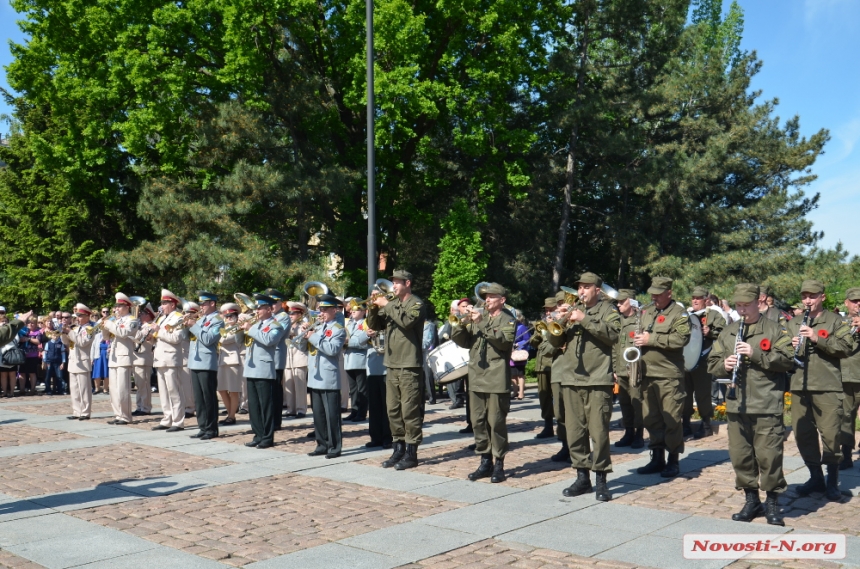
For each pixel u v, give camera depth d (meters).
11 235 29.78
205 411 12.34
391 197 27.64
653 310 9.51
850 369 9.52
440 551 6.32
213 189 24.88
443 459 10.49
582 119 29.14
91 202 29.14
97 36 25.95
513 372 18.48
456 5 24.38
